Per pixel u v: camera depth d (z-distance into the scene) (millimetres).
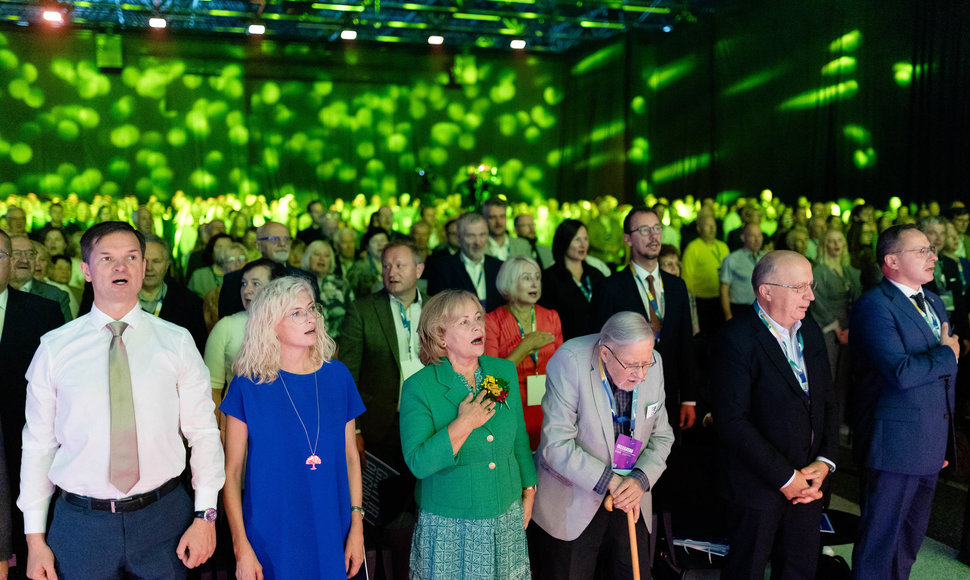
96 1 13375
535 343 3039
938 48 10523
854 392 2988
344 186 16188
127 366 2016
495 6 14180
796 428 2559
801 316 2574
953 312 4469
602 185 16516
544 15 14383
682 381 3529
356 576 2350
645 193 16172
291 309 2133
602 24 14891
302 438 2129
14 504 2658
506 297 3252
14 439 2680
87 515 1986
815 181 12328
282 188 15852
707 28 14422
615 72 16109
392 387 3268
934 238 4707
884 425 2818
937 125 10586
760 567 2592
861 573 2914
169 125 15234
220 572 2508
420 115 16391
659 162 16000
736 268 5832
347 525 2213
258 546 2113
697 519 3012
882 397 2844
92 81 14844
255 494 2119
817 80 12172
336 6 13602
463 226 4250
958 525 3705
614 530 2514
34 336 2727
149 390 2043
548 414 2463
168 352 2098
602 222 10031
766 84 13211
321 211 9578
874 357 2805
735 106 13953
